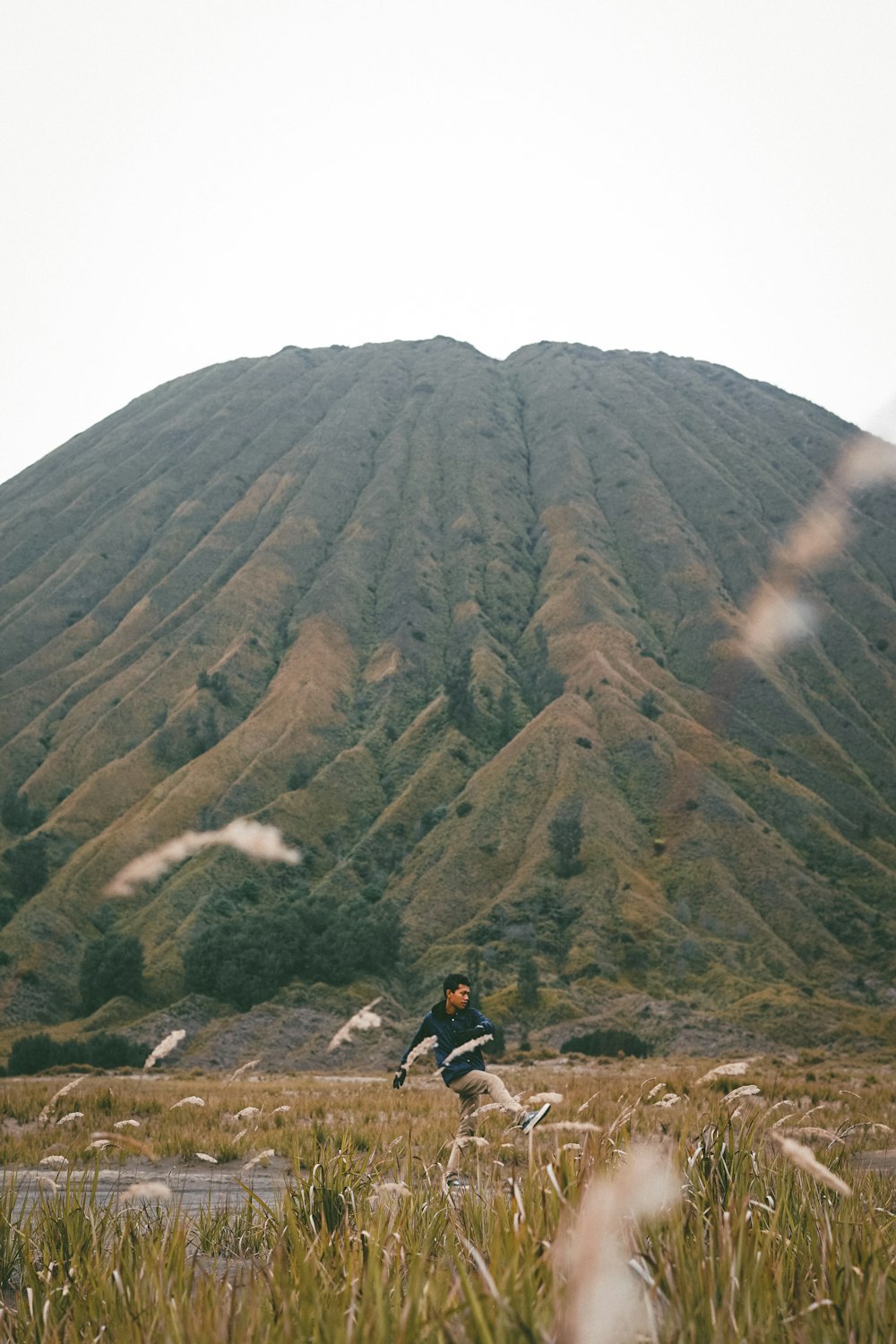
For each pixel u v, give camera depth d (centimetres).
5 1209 536
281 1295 321
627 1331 260
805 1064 5919
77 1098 1900
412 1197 489
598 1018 8119
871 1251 341
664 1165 412
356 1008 8394
